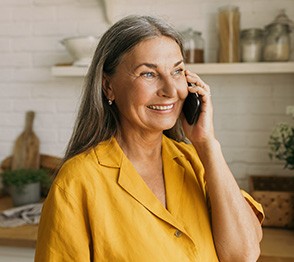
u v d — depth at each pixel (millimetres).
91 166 912
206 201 1030
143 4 2137
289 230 1777
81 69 2076
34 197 2088
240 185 2158
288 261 1506
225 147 2162
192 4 2092
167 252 870
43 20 2266
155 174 998
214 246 970
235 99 2121
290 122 2074
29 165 2346
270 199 1790
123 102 918
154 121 904
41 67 2309
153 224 885
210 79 2133
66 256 854
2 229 1780
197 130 1015
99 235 859
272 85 2074
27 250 1770
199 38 2006
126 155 986
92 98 965
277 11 2010
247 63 1899
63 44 2123
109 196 893
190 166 1057
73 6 2219
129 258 849
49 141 2355
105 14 2180
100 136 986
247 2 2033
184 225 929
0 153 2430
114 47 906
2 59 2348
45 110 2340
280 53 1887
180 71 941
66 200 867
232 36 1932
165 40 892
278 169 2107
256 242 980
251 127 2123
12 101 2373
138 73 878
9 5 2293
